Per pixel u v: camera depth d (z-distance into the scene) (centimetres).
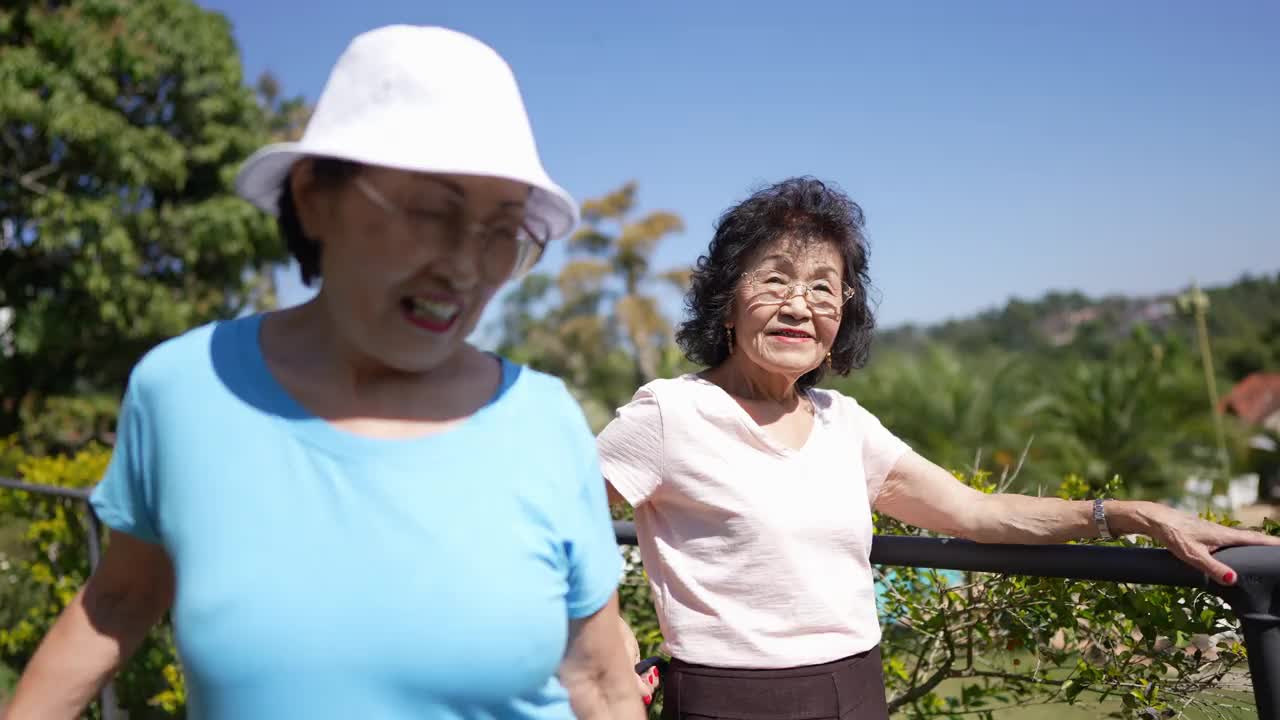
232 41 1648
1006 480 238
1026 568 158
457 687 98
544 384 116
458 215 99
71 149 1398
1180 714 180
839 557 167
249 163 104
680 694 167
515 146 101
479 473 104
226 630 96
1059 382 1698
